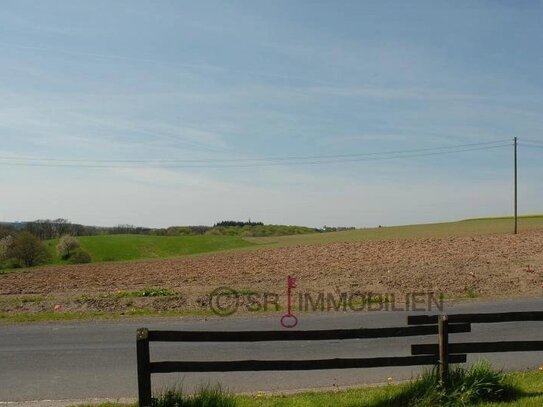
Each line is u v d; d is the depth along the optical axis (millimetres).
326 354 11234
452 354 7840
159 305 18250
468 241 43875
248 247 61844
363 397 7945
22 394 8781
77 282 28719
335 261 34906
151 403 7227
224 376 9883
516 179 52000
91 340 12961
